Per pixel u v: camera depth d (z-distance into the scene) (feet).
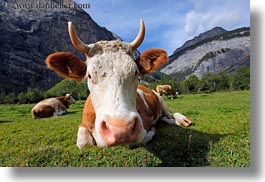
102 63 2.71
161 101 4.68
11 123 5.97
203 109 5.93
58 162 3.20
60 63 2.85
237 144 3.39
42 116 7.02
